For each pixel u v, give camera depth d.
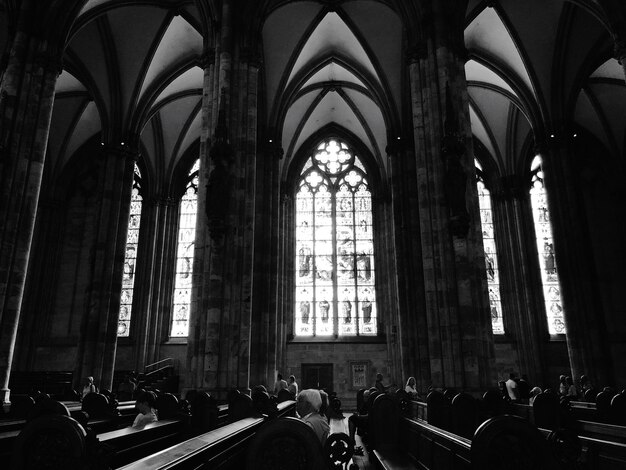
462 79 19.67
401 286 27.81
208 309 17.27
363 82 32.19
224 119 18.42
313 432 4.91
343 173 39.41
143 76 29.56
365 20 28.86
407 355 26.64
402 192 29.16
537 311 33.78
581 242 26.64
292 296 36.06
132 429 8.20
